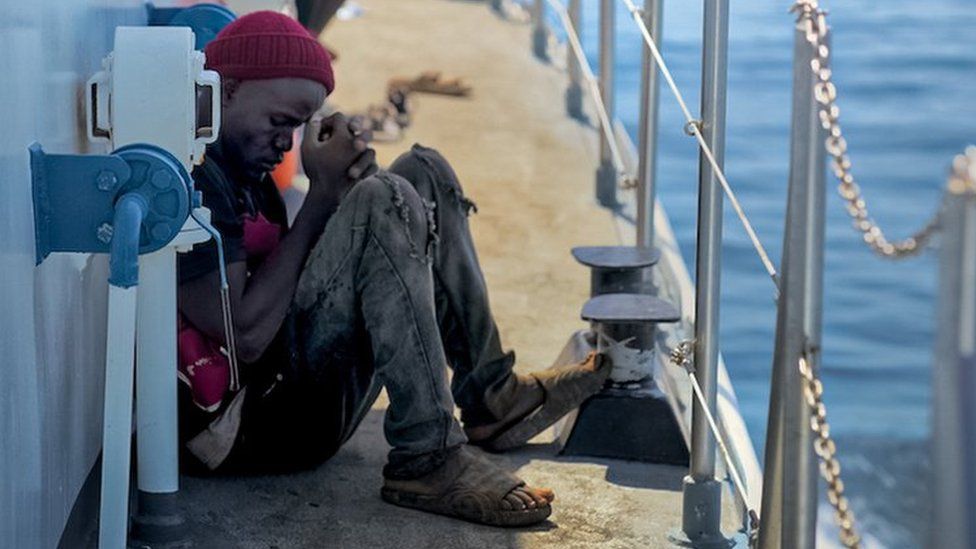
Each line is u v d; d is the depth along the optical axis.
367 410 3.55
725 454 3.14
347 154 3.33
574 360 4.03
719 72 3.22
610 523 3.44
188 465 3.53
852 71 22.38
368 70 8.47
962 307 1.76
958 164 1.77
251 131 3.32
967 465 1.77
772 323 13.55
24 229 2.54
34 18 2.63
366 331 3.36
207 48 3.34
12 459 2.46
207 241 3.08
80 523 3.19
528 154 6.82
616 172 6.10
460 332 3.73
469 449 3.55
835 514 2.25
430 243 3.33
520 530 3.38
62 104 2.90
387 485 3.45
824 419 2.28
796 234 2.32
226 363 3.32
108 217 2.67
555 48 9.27
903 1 27.53
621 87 18.69
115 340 2.63
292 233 3.35
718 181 3.25
